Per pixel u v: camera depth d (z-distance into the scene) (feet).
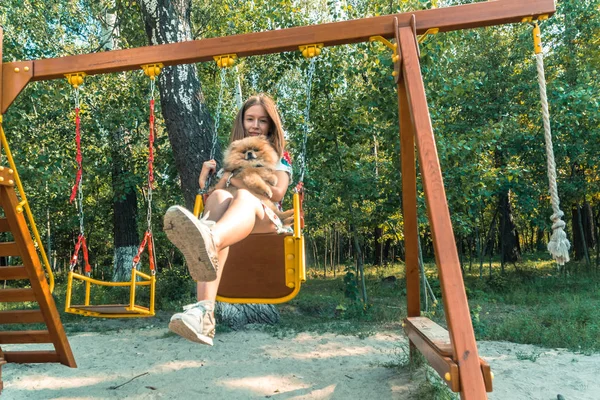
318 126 27.61
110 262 69.05
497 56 37.35
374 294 34.14
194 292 32.14
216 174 11.23
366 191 27.14
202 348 18.38
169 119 22.21
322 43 11.15
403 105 12.41
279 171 10.82
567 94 29.12
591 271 41.39
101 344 19.54
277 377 14.69
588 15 34.04
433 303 25.57
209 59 11.76
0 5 35.70
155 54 11.76
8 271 13.47
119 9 37.81
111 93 37.32
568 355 16.58
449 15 10.51
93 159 36.50
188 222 6.81
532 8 10.09
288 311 26.43
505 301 29.81
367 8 30.37
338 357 16.85
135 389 13.82
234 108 41.57
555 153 35.29
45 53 33.76
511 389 13.00
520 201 36.37
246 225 8.28
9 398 13.23
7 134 29.60
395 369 14.84
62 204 48.14
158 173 38.29
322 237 65.82
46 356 14.61
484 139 27.02
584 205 56.90
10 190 12.45
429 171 9.03
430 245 75.15
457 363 8.07
